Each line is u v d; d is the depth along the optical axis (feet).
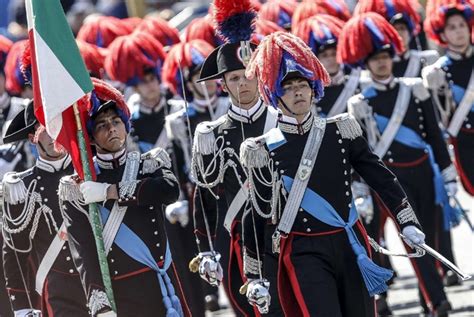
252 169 78.18
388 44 106.11
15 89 114.42
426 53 120.47
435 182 104.99
